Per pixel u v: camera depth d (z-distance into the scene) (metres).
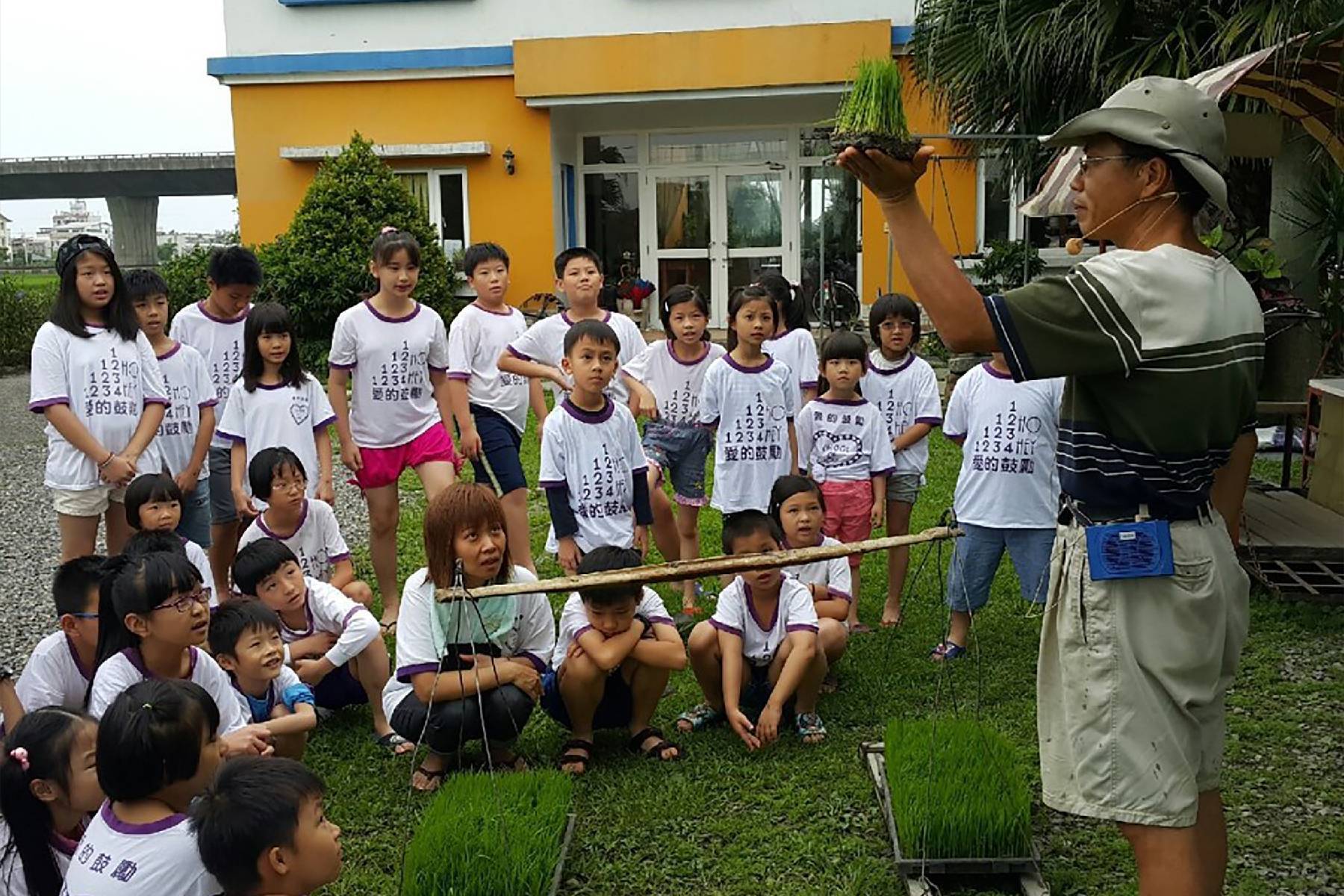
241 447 5.11
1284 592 5.21
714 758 3.90
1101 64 7.94
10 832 2.72
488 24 13.73
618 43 13.24
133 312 4.79
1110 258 2.27
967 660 4.67
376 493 5.30
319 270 12.61
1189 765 2.35
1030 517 4.59
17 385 15.74
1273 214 6.77
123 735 2.52
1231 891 3.00
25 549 7.01
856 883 3.10
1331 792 3.53
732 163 14.80
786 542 4.42
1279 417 6.57
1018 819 3.08
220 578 5.48
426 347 5.30
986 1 8.55
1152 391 2.24
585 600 3.79
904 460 5.20
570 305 5.58
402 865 3.14
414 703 3.70
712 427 5.27
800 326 6.14
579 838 3.38
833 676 4.52
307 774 2.46
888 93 2.15
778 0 13.23
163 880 2.48
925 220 2.23
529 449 9.25
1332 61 4.68
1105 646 2.33
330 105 14.05
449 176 14.15
